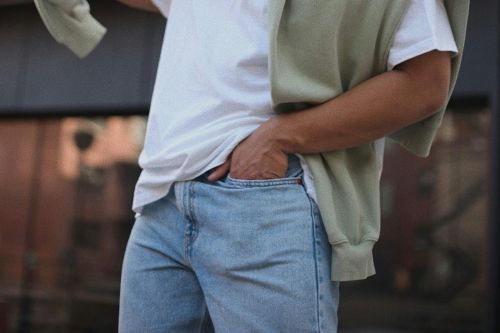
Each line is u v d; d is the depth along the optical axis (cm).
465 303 593
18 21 523
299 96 93
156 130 107
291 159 96
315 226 93
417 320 619
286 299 90
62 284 610
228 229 94
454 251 595
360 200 99
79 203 609
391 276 630
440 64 94
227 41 101
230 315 93
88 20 130
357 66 97
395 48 95
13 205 618
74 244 611
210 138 98
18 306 610
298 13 94
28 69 516
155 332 104
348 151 102
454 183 580
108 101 485
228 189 95
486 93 367
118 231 602
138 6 138
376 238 96
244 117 98
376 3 94
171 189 103
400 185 615
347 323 652
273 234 92
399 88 94
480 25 372
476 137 548
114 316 596
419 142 105
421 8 94
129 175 592
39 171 611
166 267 104
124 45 482
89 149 593
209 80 101
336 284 96
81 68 497
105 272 604
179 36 109
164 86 108
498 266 357
